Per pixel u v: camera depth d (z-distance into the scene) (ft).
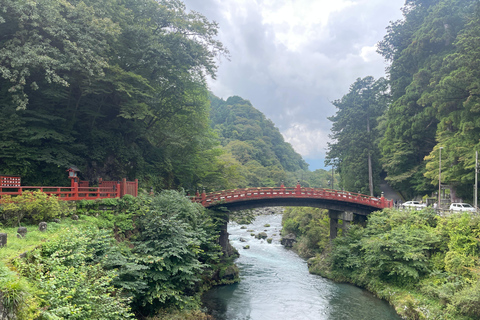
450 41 135.64
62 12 75.87
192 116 119.55
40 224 46.34
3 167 74.08
